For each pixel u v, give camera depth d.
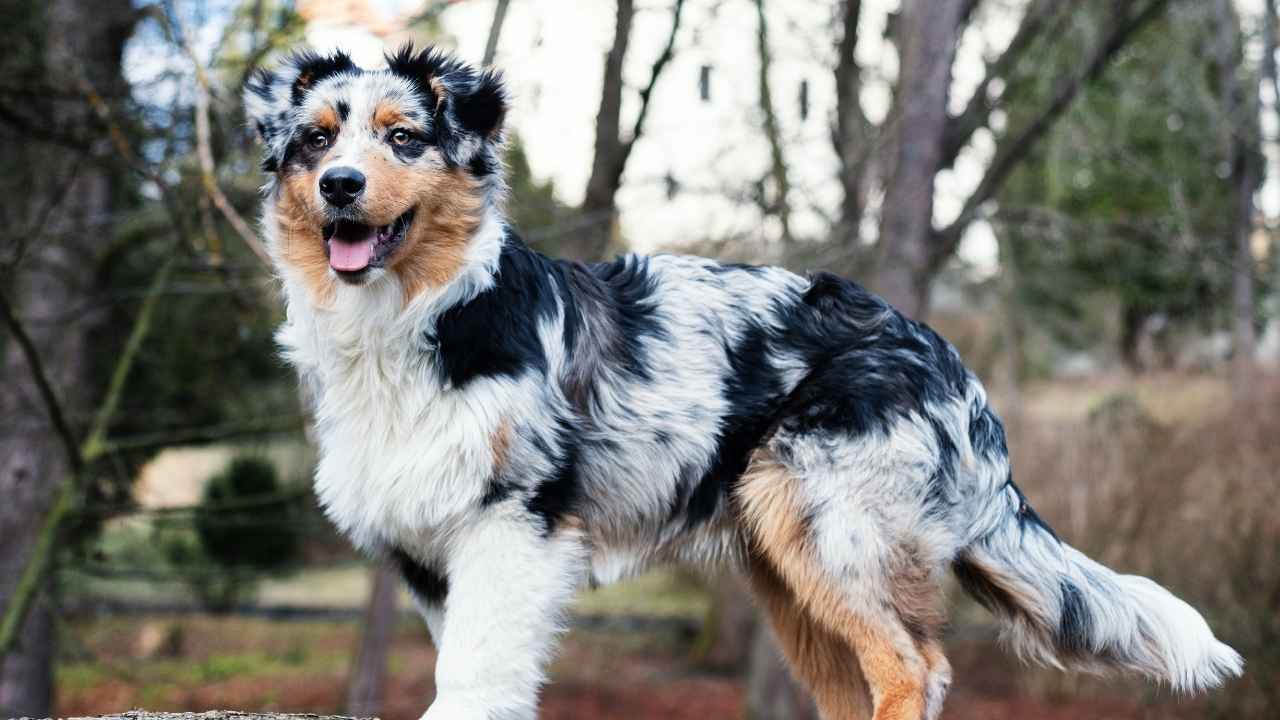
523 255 4.23
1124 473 11.67
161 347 10.70
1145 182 12.41
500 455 3.95
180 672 14.09
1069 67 10.38
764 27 9.49
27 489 10.58
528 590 3.94
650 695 14.70
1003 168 10.21
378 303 3.97
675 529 4.45
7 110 8.58
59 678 13.68
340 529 4.29
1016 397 16.44
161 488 14.83
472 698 3.87
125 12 9.99
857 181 9.89
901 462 4.21
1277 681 10.09
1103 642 4.41
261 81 4.29
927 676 4.19
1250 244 10.94
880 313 4.41
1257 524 10.38
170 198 7.95
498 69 4.18
